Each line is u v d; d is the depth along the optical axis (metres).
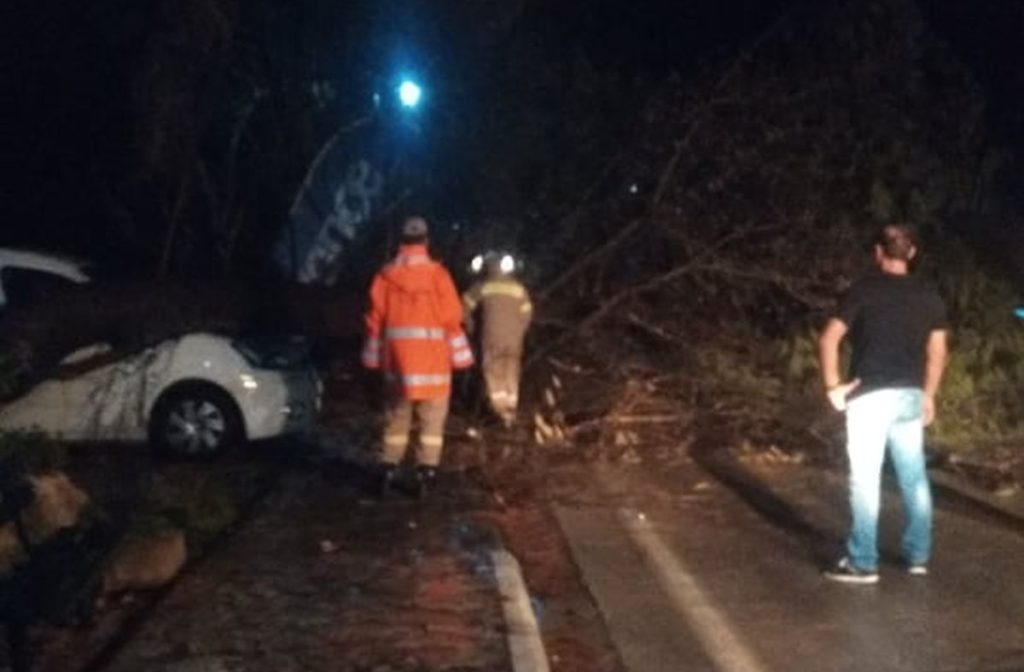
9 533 11.20
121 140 21.42
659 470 16.97
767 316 18.94
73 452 17.53
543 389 18.86
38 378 16.62
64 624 10.52
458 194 20.27
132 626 10.44
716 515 14.71
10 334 16.45
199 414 17.03
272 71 21.75
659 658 10.27
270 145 22.17
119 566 11.24
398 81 20.98
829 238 18.50
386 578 11.73
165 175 20.78
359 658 9.64
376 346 15.20
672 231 18.70
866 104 19.17
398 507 14.83
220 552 12.62
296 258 22.45
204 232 21.72
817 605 11.48
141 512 12.91
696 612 11.36
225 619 10.48
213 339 17.08
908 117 19.47
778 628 10.90
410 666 9.48
